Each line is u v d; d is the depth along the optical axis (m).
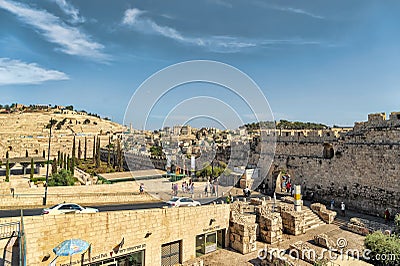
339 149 42.41
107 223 20.28
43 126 157.25
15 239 16.86
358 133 40.03
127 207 30.70
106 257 20.14
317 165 45.72
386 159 35.66
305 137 48.38
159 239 22.91
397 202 34.09
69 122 164.75
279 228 28.78
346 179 40.94
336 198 42.22
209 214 26.19
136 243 21.64
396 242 22.47
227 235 27.53
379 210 36.22
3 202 30.17
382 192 35.94
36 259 17.39
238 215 28.19
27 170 66.81
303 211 34.88
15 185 42.34
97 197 33.78
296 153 49.62
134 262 21.78
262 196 45.19
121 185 40.47
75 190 37.84
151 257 22.42
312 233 30.62
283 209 32.28
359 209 38.84
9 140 98.25
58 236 18.28
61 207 24.81
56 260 18.11
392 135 35.28
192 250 24.95
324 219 34.81
